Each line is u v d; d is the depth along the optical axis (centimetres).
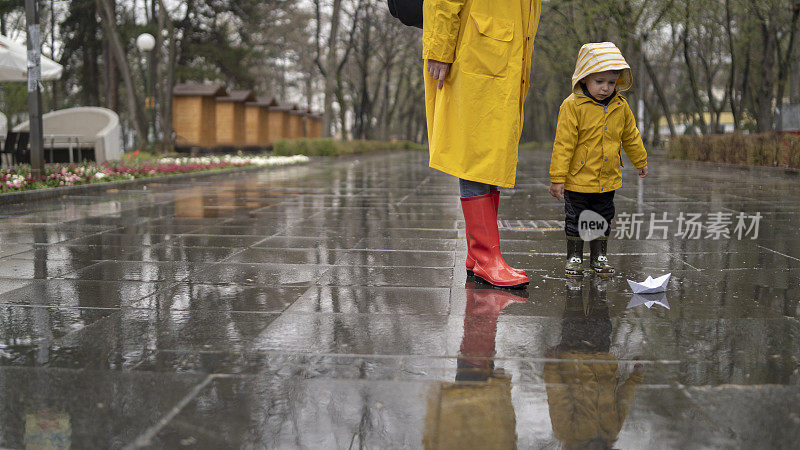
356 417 198
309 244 555
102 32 3981
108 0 2875
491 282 389
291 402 210
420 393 217
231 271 437
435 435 186
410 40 4391
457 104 375
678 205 883
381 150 4928
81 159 1539
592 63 392
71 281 403
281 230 643
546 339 280
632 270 438
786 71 2708
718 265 454
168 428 191
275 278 414
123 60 2936
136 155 1861
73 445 180
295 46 5138
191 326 302
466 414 200
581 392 218
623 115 409
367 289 381
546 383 226
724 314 321
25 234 607
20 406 207
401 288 384
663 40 3509
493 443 181
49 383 227
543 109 6353
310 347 269
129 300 354
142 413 202
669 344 272
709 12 2700
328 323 307
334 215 779
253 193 1113
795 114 2575
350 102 6200
